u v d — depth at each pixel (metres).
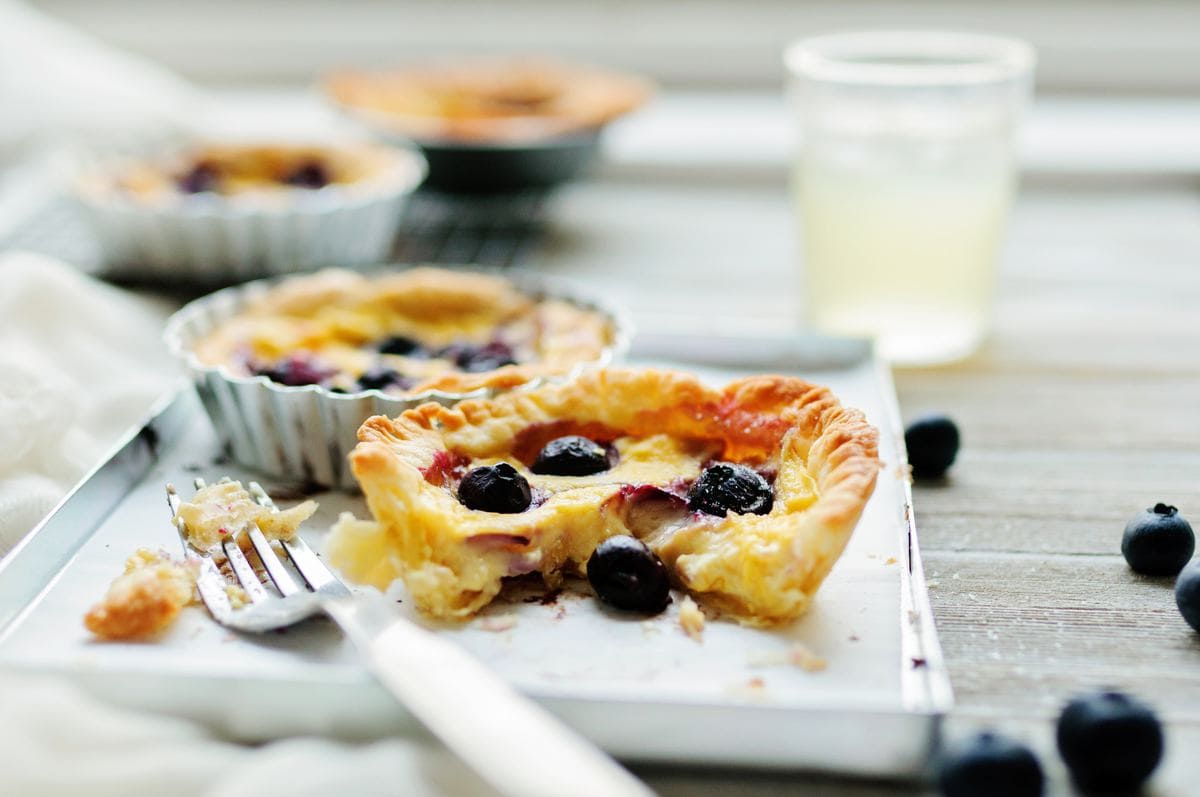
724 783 0.58
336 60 1.08
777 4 1.06
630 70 1.08
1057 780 0.58
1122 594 0.64
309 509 0.65
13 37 0.98
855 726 0.58
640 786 0.56
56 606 0.62
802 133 0.77
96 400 0.71
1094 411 0.73
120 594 0.62
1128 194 0.96
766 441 0.66
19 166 0.95
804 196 0.77
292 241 0.82
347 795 0.57
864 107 0.75
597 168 0.98
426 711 0.57
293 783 0.57
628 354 0.75
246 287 0.76
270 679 0.58
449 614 0.62
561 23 1.07
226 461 0.70
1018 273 0.86
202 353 0.71
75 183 0.83
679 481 0.65
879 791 0.58
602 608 0.63
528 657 0.61
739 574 0.62
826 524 0.61
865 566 0.64
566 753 0.56
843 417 0.65
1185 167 0.96
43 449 0.68
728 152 0.98
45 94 0.96
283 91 1.09
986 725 0.60
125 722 0.58
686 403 0.67
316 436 0.68
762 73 1.07
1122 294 0.83
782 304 0.82
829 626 0.62
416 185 0.85
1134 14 1.04
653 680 0.60
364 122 0.87
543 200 0.92
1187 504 0.68
